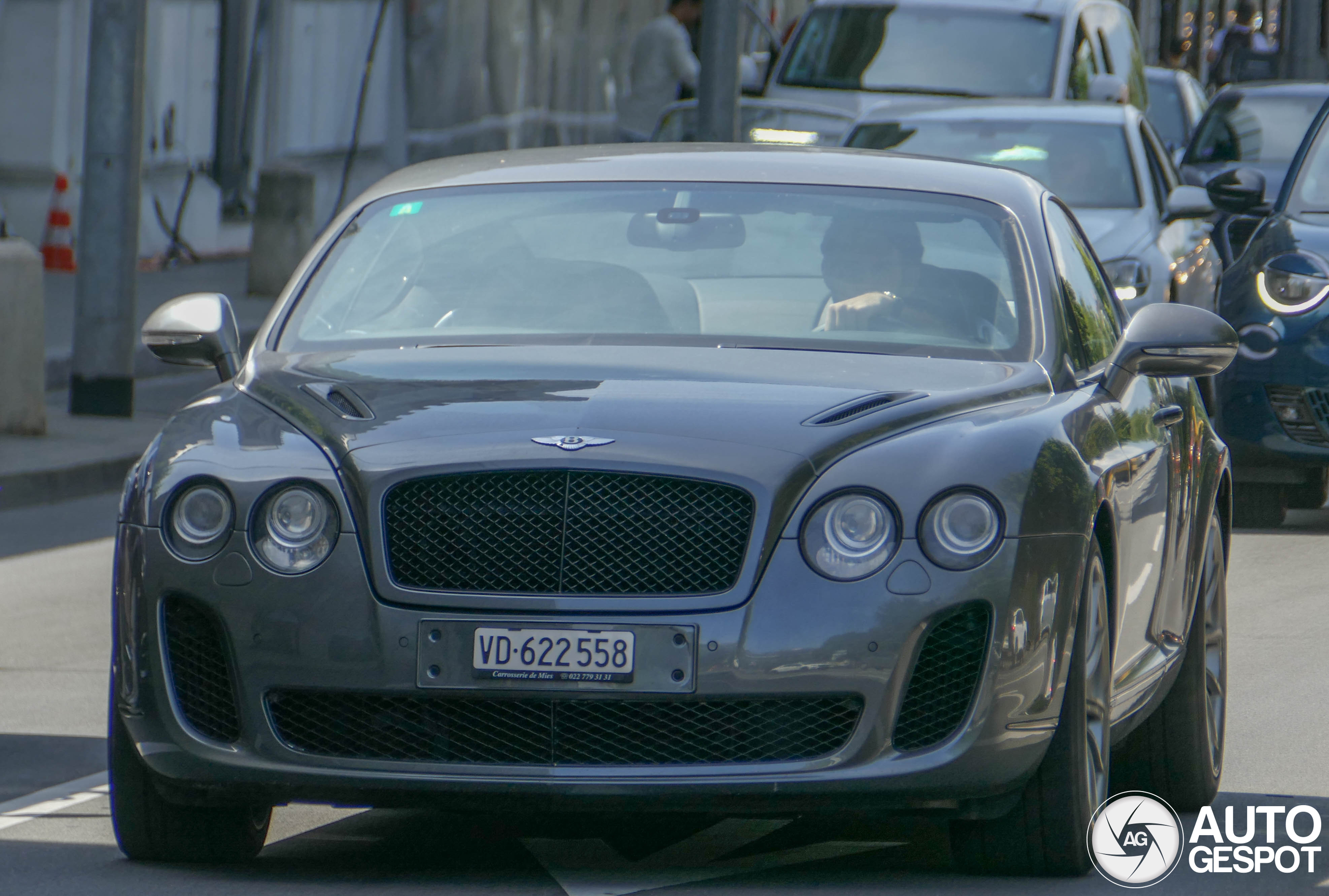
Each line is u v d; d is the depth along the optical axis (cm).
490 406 1691
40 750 2245
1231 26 10056
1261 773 2170
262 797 1633
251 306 6725
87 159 4922
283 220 7088
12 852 1802
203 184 8069
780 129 6175
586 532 1611
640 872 1723
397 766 1611
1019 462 1645
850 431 1653
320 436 1677
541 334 1888
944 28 6338
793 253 1966
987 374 1809
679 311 1902
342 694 1619
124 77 4903
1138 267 4272
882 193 2039
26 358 4581
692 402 1689
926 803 1603
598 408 1675
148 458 1712
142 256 7719
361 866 1745
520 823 1925
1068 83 6206
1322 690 2569
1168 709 2020
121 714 1675
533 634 1595
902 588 1595
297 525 1633
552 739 1605
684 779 1592
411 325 1917
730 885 1672
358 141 8850
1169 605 1989
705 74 6000
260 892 1644
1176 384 2198
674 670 1589
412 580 1619
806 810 1603
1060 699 1634
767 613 1591
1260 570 3453
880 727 1593
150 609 1650
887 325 1886
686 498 1611
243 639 1623
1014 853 1677
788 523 1605
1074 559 1641
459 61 9131
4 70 7306
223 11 8138
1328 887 1725
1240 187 4472
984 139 4706
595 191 2061
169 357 1995
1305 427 3725
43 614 3106
